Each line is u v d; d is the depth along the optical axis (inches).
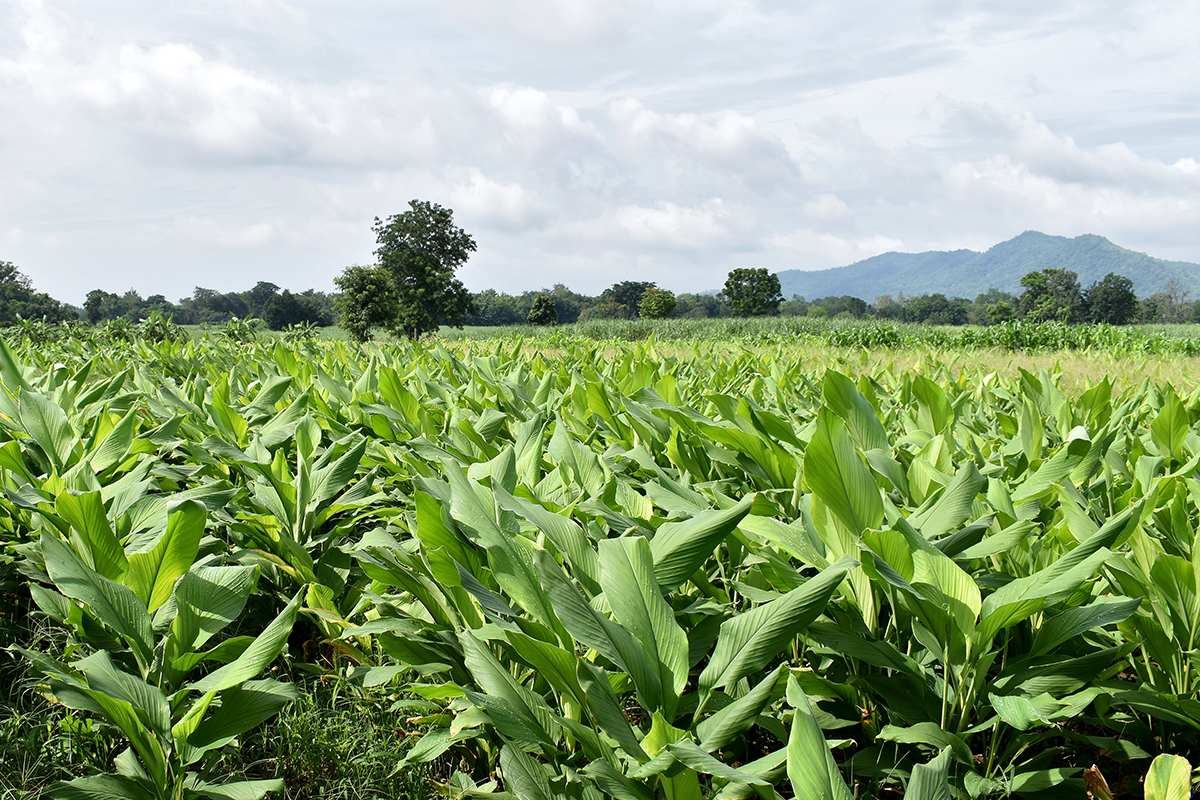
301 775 76.2
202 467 127.1
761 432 112.0
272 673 93.3
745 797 54.3
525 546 71.2
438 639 76.3
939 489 96.9
